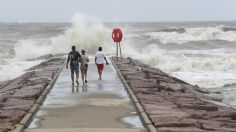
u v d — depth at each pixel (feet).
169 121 33.53
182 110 40.86
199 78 86.74
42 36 234.17
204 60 108.68
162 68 106.01
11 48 145.79
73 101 45.96
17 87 59.06
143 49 153.69
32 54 143.64
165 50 155.94
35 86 56.08
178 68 105.29
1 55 135.64
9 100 45.06
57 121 35.12
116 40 96.58
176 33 209.36
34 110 39.24
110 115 37.86
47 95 50.62
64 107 42.22
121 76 68.85
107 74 74.43
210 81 82.17
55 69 82.17
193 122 33.53
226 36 204.74
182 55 130.82
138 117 36.99
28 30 284.20
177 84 64.54
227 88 73.61
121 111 39.91
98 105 43.34
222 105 52.65
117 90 54.90
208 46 179.73
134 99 45.75
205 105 44.70
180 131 30.27
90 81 64.80
